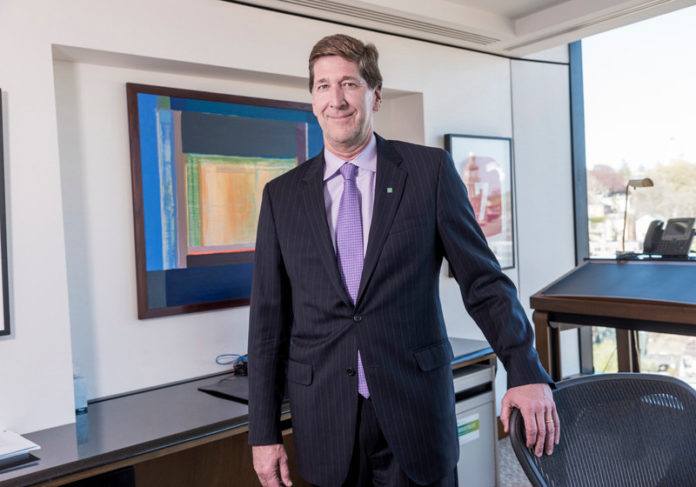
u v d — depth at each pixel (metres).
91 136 2.47
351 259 1.42
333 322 1.40
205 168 2.75
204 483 2.53
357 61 1.40
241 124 2.87
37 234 2.07
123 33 2.33
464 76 3.78
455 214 1.43
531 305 2.89
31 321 2.06
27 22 2.08
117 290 2.53
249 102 2.88
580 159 3.99
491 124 3.95
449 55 3.69
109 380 2.50
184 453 2.46
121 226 2.55
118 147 2.54
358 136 1.42
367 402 1.38
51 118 2.11
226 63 2.64
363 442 1.38
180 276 2.67
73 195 2.42
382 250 1.37
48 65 2.12
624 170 3.77
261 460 1.49
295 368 1.47
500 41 3.65
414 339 1.40
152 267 2.59
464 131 3.78
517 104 4.09
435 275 1.46
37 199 2.07
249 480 2.67
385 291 1.37
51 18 2.14
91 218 2.47
